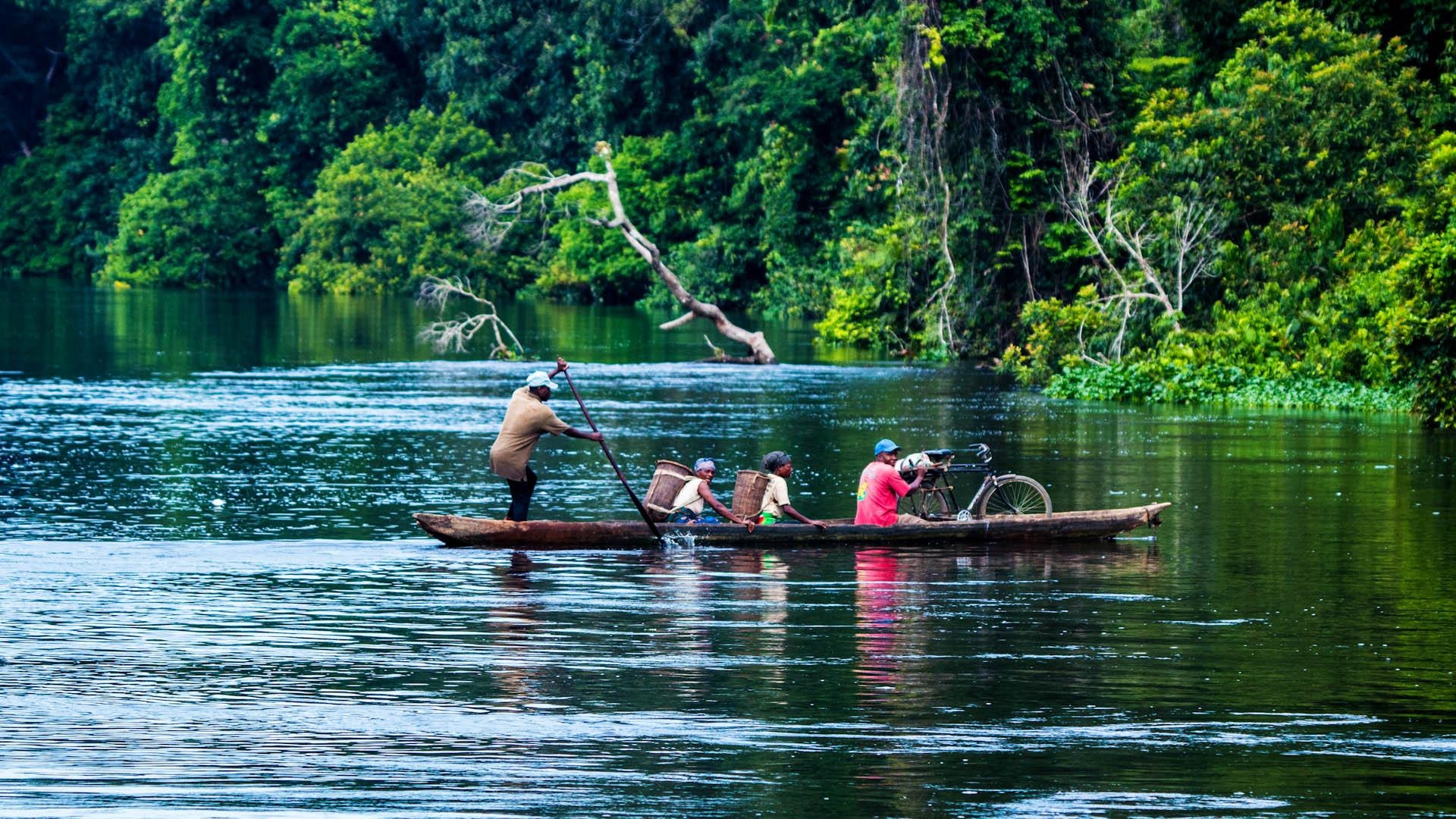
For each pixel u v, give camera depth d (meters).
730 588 36.66
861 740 25.30
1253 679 28.98
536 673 28.92
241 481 54.53
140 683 28.03
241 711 26.52
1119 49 120.19
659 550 41.34
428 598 35.16
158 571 38.00
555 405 83.75
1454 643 31.67
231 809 21.92
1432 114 98.25
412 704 26.97
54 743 24.72
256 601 34.75
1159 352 95.06
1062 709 27.06
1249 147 98.19
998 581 37.78
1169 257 99.81
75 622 32.56
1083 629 32.78
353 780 23.19
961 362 118.56
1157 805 22.56
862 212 176.38
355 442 66.06
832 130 185.88
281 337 139.88
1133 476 57.06
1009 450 64.81
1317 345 89.31
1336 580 38.06
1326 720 26.56
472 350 130.12
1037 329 101.19
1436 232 85.50
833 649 30.86
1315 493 53.12
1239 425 75.12
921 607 34.78
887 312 130.38
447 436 68.44
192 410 78.81
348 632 31.92
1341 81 97.44
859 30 179.88
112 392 88.62
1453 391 72.94
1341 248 94.88
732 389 94.81
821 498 51.31
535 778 23.41
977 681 28.67
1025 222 118.62
